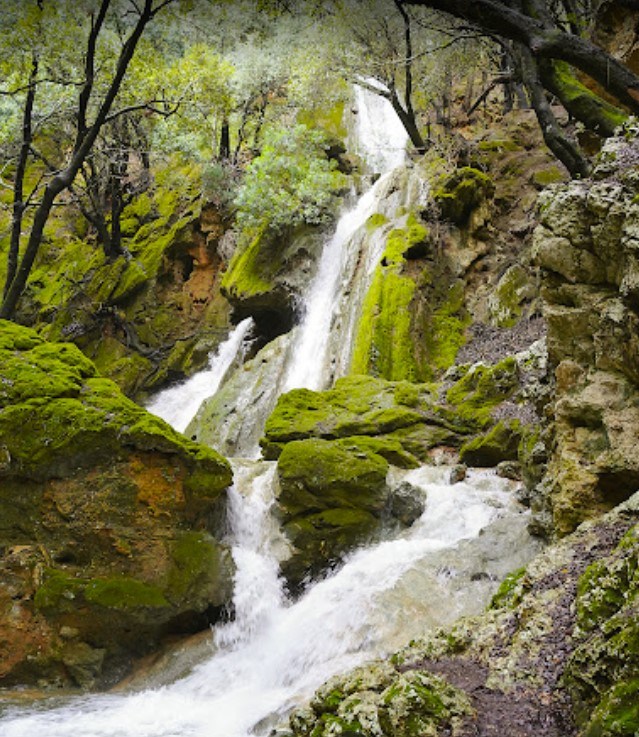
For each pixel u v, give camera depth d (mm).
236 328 19188
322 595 7469
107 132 20344
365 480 8469
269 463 9656
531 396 7570
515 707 3816
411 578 7121
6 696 6723
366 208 16828
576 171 8633
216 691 6672
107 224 22422
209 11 16219
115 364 19922
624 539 4355
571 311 6152
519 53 9492
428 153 16766
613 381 5914
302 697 5945
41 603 7113
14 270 13641
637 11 8648
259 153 21406
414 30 16266
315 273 16406
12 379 8008
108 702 6551
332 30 17094
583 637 4039
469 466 9672
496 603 5027
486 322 14000
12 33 13766
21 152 14023
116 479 7707
